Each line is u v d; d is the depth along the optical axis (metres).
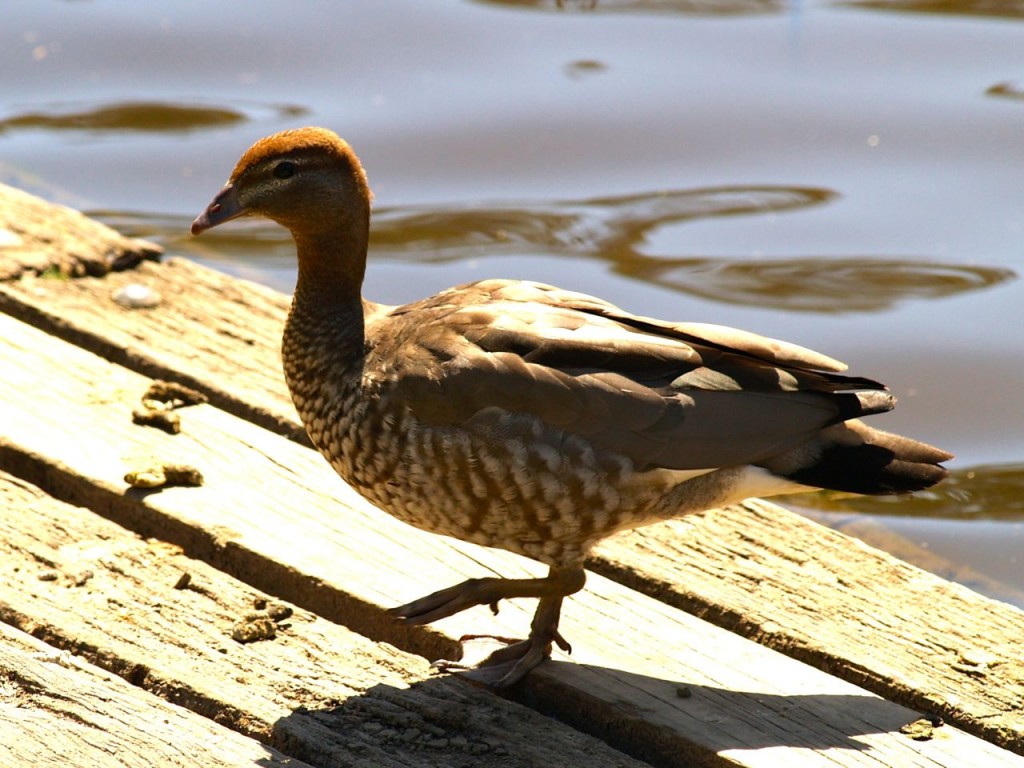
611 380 7.61
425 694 7.30
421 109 18.84
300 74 19.59
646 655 7.69
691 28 21.17
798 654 7.78
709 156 18.00
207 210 8.36
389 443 7.79
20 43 19.98
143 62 19.72
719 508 8.42
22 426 9.31
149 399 9.76
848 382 7.73
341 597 8.05
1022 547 11.66
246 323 11.00
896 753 6.96
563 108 18.89
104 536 8.47
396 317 8.17
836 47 20.48
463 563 8.38
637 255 16.38
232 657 7.48
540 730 7.08
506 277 15.94
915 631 7.91
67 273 11.34
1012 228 16.48
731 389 7.70
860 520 12.02
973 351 14.70
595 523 7.71
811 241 16.47
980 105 18.78
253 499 8.80
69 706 6.95
